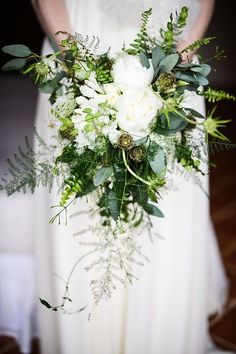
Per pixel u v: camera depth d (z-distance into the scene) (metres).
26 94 5.25
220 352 1.94
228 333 2.05
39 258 1.58
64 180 0.99
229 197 3.29
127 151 0.99
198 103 1.24
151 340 1.54
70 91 1.03
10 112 4.58
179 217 1.41
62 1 1.29
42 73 1.02
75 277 1.45
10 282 1.83
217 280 1.98
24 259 1.78
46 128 1.39
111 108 0.95
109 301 1.50
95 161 0.99
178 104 0.97
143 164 1.00
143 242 1.40
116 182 1.01
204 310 1.63
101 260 1.28
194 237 1.47
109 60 0.99
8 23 5.99
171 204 1.38
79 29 1.29
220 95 0.99
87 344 1.53
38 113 1.46
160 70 0.96
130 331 1.55
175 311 1.52
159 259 1.44
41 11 1.32
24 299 1.84
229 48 5.38
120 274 1.45
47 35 1.34
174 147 1.01
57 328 1.60
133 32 1.24
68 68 1.00
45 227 1.52
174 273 1.47
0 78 5.84
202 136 1.07
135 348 1.56
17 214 1.72
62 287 1.46
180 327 1.54
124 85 0.93
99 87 0.97
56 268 1.45
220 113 5.05
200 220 1.48
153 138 0.99
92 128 0.94
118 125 0.95
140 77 0.93
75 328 1.50
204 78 0.99
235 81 5.55
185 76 0.98
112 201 1.02
